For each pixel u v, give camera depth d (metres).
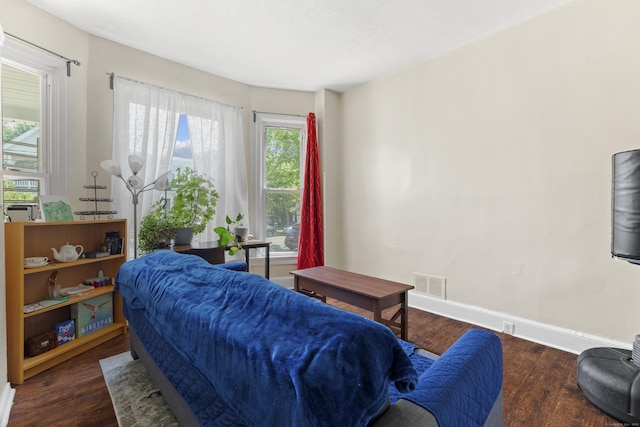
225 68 3.30
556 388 1.76
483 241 2.66
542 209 2.33
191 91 3.28
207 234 3.35
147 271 1.49
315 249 3.85
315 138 3.85
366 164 3.66
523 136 2.42
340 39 2.69
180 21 2.45
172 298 1.14
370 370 0.64
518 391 1.73
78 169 2.55
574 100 2.17
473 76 2.70
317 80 3.60
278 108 3.88
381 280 2.43
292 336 0.73
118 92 2.76
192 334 0.96
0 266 1.62
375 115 3.55
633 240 1.46
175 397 1.25
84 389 1.72
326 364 0.62
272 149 3.97
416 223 3.17
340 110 3.97
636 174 1.44
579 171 2.16
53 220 2.09
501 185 2.54
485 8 2.25
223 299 1.01
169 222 2.68
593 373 1.56
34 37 2.25
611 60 2.02
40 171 2.37
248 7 2.26
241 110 3.66
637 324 1.96
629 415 1.41
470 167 2.74
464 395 0.85
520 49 2.42
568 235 2.22
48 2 2.21
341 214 3.96
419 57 3.01
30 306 1.90
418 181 3.14
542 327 2.32
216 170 3.42
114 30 2.59
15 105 2.24
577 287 2.18
